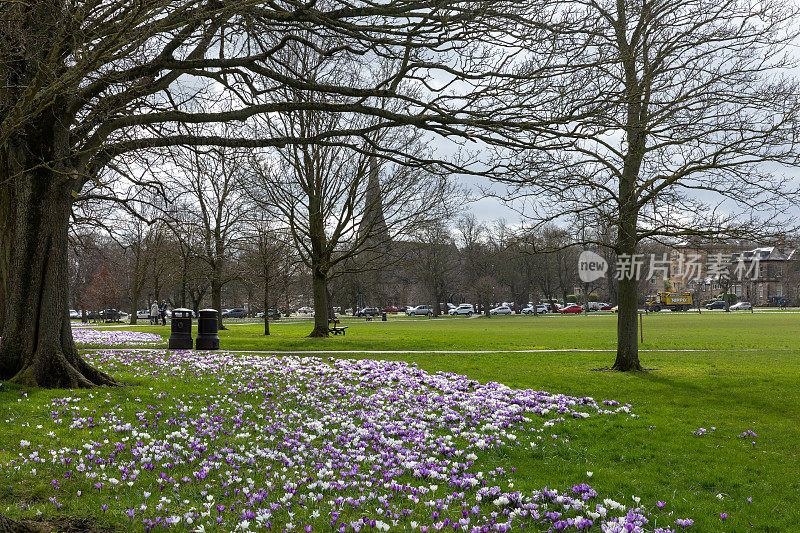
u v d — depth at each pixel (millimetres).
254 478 7570
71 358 13805
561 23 10133
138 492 6840
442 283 96562
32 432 9391
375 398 13750
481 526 6184
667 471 8672
